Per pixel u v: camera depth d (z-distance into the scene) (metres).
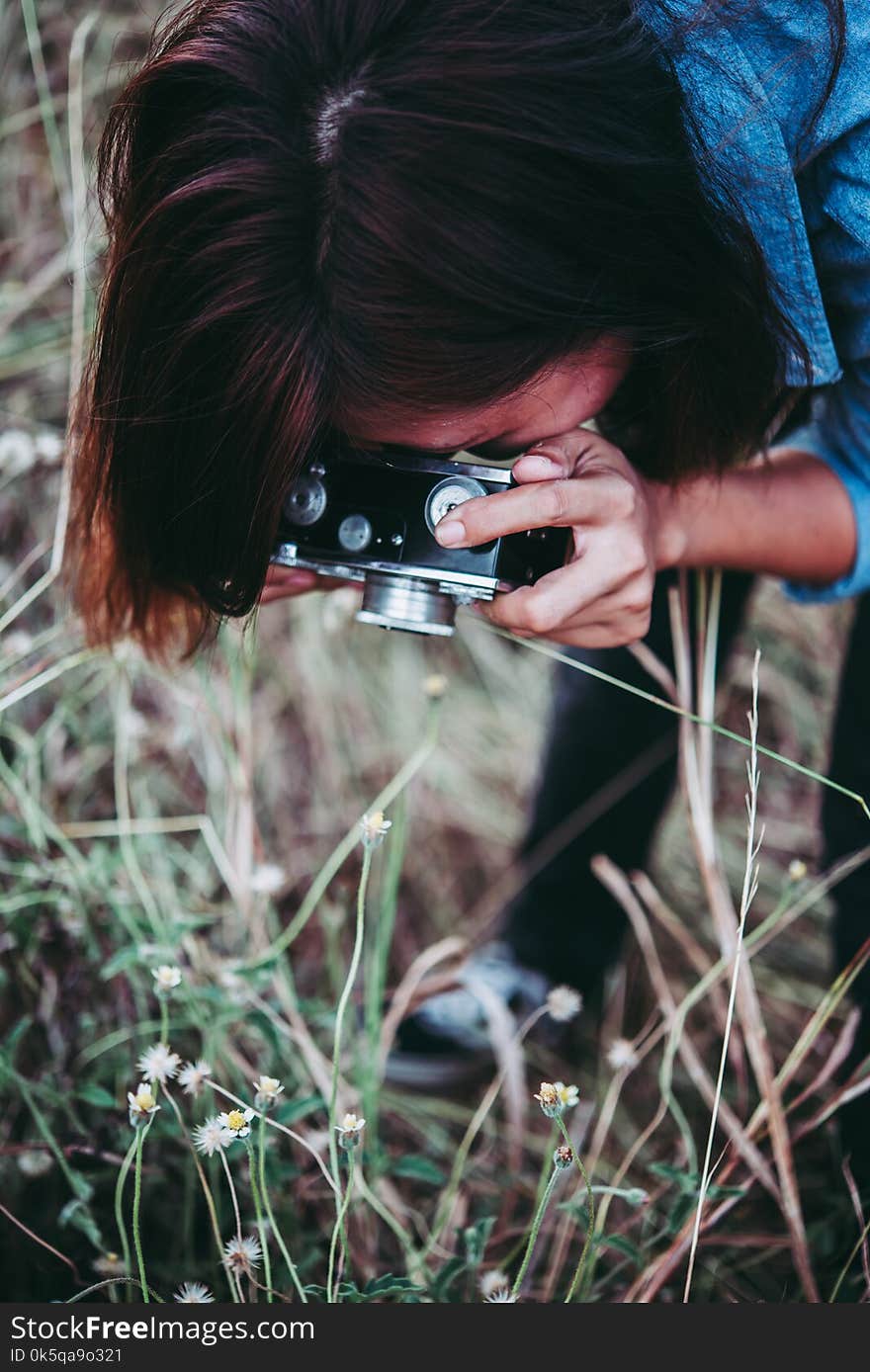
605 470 0.72
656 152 0.58
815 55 0.63
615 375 0.67
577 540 0.72
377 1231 0.98
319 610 1.54
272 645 1.54
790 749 1.58
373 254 0.54
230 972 0.90
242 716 1.12
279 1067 1.02
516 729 1.62
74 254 1.06
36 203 1.51
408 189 0.53
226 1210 0.95
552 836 1.20
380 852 1.38
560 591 0.71
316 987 1.27
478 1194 1.11
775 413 0.80
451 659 1.68
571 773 1.15
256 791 1.44
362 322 0.56
